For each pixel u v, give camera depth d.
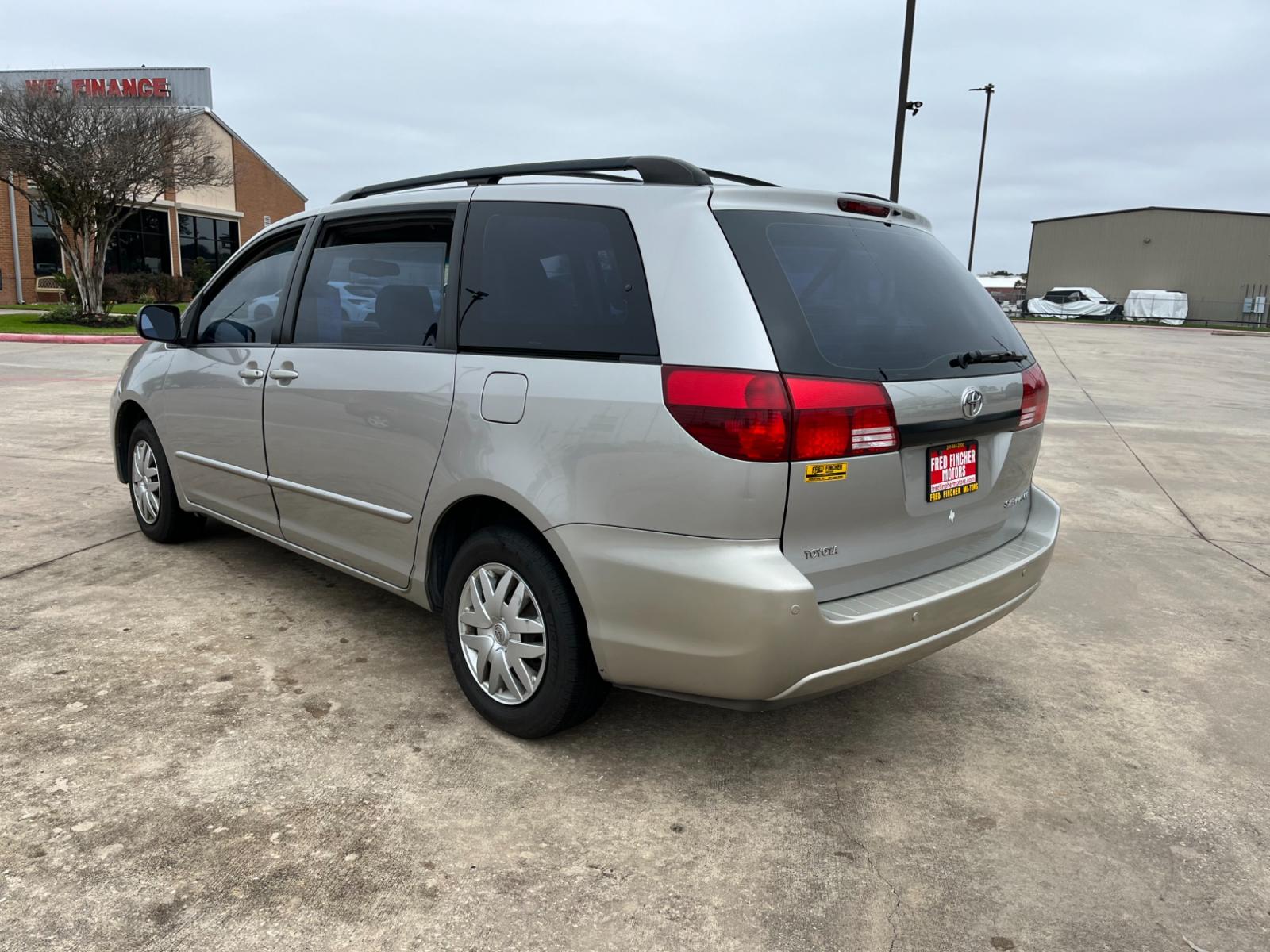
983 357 2.79
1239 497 6.84
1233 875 2.39
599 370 2.53
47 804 2.47
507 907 2.16
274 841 2.36
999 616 2.94
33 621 3.70
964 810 2.65
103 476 6.23
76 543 4.74
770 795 2.69
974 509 2.88
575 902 2.19
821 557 2.43
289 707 3.07
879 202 2.86
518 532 2.79
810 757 2.92
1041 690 3.49
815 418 2.31
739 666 2.36
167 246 33.12
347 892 2.18
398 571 3.23
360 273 3.35
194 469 4.26
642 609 2.46
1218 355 22.06
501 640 2.88
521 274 2.81
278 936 2.03
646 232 2.54
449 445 2.87
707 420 2.30
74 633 3.59
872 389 2.42
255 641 3.58
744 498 2.29
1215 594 4.65
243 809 2.48
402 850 2.35
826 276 2.54
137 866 2.24
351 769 2.71
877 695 3.40
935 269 2.92
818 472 2.34
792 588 2.29
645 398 2.41
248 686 3.21
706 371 2.33
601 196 2.69
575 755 2.86
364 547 3.36
